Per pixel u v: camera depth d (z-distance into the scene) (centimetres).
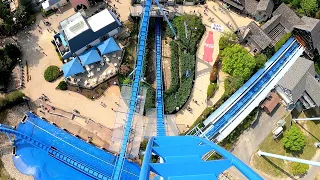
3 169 8325
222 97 9231
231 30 10106
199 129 8719
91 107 8906
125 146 8094
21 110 8800
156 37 9781
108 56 9231
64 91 8975
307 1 10194
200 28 9838
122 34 9531
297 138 9088
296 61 9631
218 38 9969
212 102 9288
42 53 9269
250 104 9400
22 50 9250
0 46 9231
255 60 9469
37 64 9169
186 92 9200
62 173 8444
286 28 10069
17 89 8912
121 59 9269
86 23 8944
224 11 10288
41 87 8988
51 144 8562
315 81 9331
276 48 9919
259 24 10256
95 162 8469
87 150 8550
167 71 9706
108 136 8700
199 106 9219
